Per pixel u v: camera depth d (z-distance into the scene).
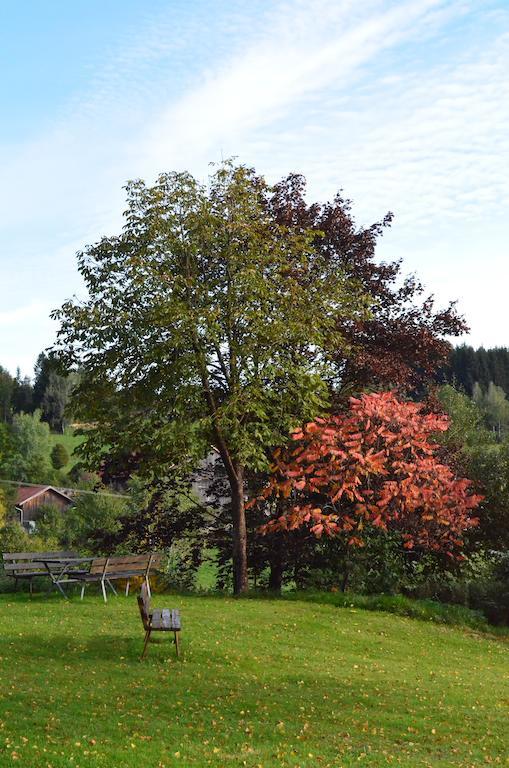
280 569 25.11
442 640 18.62
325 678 14.00
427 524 22.69
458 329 26.44
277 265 22.62
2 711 10.77
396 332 25.56
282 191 27.06
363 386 25.28
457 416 38.19
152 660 14.12
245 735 10.78
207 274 22.72
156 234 21.47
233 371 21.41
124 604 19.33
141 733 10.43
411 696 13.45
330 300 23.00
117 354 21.02
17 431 108.69
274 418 22.73
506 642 19.59
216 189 22.89
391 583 23.17
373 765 9.90
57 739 9.88
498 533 24.45
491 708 13.30
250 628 17.27
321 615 19.39
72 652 14.35
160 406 21.11
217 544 25.83
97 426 21.92
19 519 79.62
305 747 10.50
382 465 21.44
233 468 22.69
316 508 22.58
